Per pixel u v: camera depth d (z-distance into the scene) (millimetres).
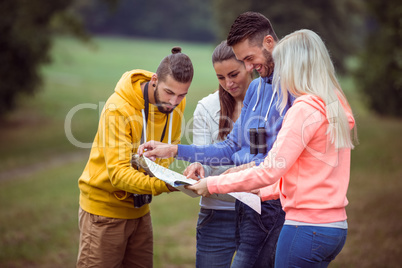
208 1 119375
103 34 116750
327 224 4023
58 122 33031
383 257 8805
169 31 118812
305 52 4156
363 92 34531
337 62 47219
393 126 28828
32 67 30641
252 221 4910
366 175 17266
